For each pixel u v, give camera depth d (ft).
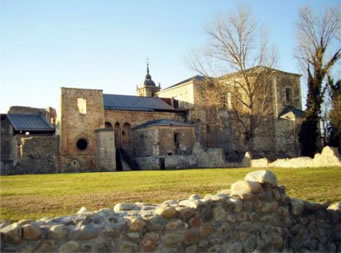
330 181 63.82
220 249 23.85
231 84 150.82
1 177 94.48
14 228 17.49
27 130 161.27
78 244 18.90
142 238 20.88
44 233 18.31
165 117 199.72
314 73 144.15
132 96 209.77
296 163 110.73
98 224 20.10
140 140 179.73
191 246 22.68
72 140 160.45
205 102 189.78
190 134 177.17
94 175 97.71
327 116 154.30
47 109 183.01
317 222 29.48
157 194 49.21
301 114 181.88
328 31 141.38
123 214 22.16
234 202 24.82
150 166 168.96
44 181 77.71
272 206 26.84
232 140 186.19
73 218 20.54
